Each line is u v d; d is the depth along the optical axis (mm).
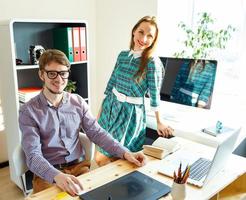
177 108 2387
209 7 2723
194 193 1250
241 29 2531
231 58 2625
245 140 1991
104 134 1667
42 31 2734
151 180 1336
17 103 2234
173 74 2203
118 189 1253
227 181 1357
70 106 1635
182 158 1575
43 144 1559
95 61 3475
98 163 1931
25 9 2725
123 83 1925
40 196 1212
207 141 1783
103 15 3236
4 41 2184
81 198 1190
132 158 1512
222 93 2680
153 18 1858
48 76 1495
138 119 1912
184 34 2871
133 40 1930
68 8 3051
